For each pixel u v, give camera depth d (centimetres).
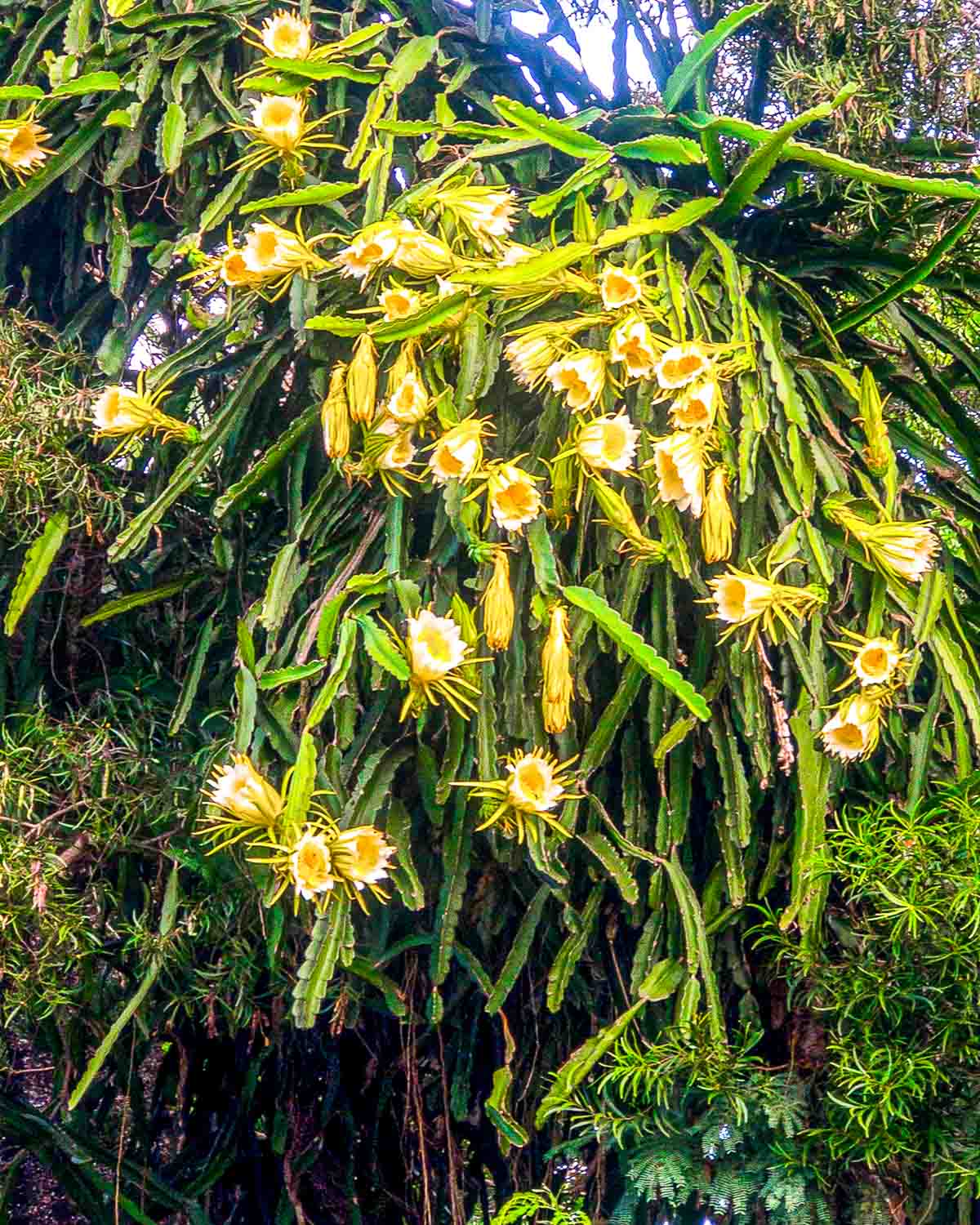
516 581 672
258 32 709
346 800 666
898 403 752
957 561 704
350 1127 734
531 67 732
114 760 709
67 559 733
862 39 718
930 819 667
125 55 715
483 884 701
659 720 671
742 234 712
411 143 718
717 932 684
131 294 744
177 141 701
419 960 716
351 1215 734
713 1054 664
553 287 667
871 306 689
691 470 648
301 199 685
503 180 712
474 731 665
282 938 699
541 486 675
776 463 676
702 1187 668
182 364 701
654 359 659
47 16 723
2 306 730
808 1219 661
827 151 709
